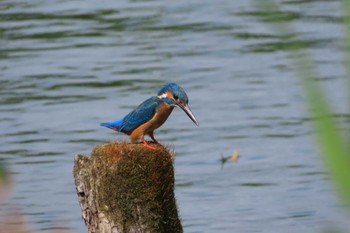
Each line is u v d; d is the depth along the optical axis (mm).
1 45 20906
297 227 11086
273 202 12055
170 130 15375
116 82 18078
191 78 18266
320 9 23266
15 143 14711
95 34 21766
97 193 7172
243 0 24266
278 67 18781
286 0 24359
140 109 7891
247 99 16906
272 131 15219
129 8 24031
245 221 11367
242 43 20656
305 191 12430
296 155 14023
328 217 11258
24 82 18188
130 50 20406
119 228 7121
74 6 24172
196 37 21297
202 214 11680
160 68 18984
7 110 16484
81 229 10875
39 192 12352
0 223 9320
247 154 14180
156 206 7156
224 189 12680
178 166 13750
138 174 7062
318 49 20031
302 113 15961
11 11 23672
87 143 14656
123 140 8086
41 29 22031
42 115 16156
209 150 14391
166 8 23953
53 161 13812
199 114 16188
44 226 10914
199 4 24141
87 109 16453
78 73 18719
